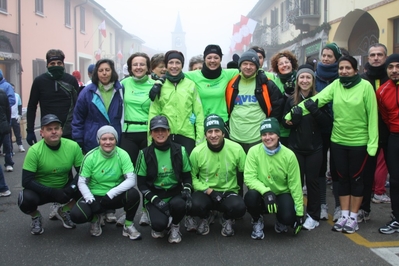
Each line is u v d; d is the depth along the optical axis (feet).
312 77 14.84
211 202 13.99
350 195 14.51
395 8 34.45
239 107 15.67
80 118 15.57
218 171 14.15
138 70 15.80
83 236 14.01
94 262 11.85
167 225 13.08
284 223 13.47
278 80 16.89
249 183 13.89
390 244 13.02
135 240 13.58
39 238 13.80
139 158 13.76
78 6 81.10
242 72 15.48
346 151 14.29
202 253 12.47
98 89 15.44
